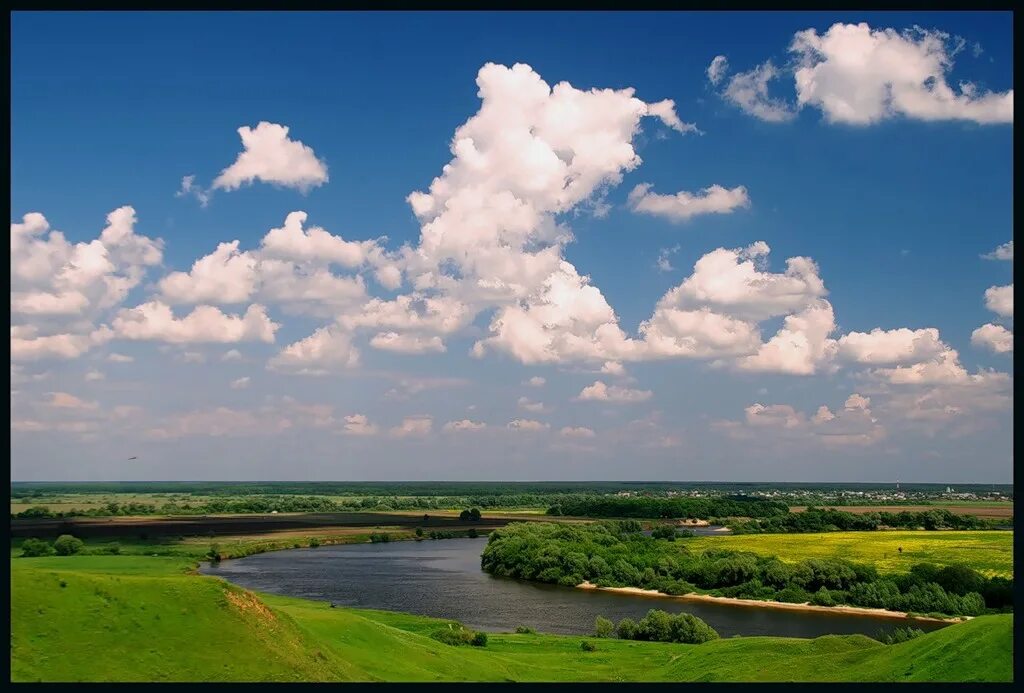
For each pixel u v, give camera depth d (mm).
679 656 75500
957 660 53906
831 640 70750
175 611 52125
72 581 50781
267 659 51594
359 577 144125
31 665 43312
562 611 116438
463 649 74562
